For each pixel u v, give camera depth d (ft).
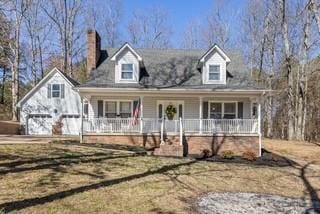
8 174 41.70
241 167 62.39
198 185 46.60
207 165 61.36
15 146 64.34
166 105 88.94
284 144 97.50
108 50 99.25
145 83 86.99
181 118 81.82
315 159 79.77
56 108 122.11
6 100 201.67
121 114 88.28
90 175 45.29
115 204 34.19
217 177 52.54
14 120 141.28
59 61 163.73
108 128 81.76
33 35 158.10
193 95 86.33
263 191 47.60
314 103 153.79
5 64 147.13
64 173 44.93
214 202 39.34
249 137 79.71
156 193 39.75
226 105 88.02
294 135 127.54
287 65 121.80
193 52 97.81
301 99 120.67
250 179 53.67
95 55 91.91
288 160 73.87
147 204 35.35
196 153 77.41
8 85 203.00
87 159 56.08
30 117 122.21
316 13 83.61
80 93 85.40
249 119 82.28
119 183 42.45
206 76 87.15
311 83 150.82
